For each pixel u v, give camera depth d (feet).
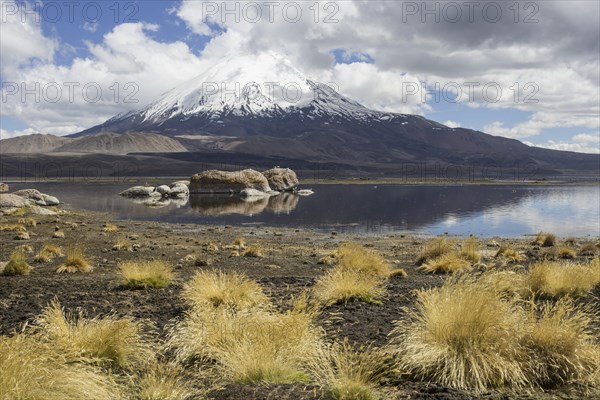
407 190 342.03
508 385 20.75
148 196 255.50
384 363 22.24
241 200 229.04
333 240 99.45
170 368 21.49
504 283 32.81
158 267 45.37
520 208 190.39
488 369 20.66
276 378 20.79
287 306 35.04
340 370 20.08
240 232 111.75
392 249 85.25
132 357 23.67
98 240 88.63
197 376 21.53
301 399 18.62
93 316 32.09
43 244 81.46
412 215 161.79
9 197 157.48
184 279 48.85
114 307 34.83
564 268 41.50
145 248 78.07
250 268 60.13
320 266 62.95
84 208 182.19
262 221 140.56
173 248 79.20
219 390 19.71
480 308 22.74
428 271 57.57
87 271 54.44
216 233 108.99
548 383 20.97
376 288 39.99
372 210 179.52
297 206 196.54
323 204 207.72
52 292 40.19
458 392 19.57
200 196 257.96
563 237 109.50
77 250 61.11
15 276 50.24
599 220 147.23
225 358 22.44
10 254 69.00
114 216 151.33
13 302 36.17
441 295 26.76
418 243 95.04
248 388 19.69
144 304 35.94
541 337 22.34
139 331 27.96
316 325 28.78
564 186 428.97
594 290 40.55
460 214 165.37
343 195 276.21
